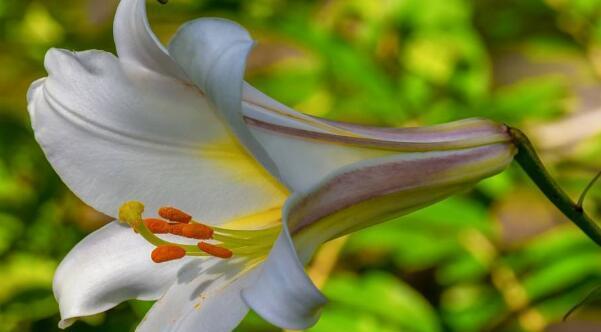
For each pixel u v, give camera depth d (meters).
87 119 0.72
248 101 0.70
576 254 0.88
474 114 0.92
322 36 0.91
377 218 0.70
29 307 0.89
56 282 0.73
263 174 0.72
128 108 0.72
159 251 0.70
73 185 0.73
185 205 0.73
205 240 0.73
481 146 0.71
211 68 0.66
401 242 0.89
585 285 0.89
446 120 0.91
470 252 0.89
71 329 0.88
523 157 0.72
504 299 0.89
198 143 0.72
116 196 0.73
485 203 0.88
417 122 0.91
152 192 0.73
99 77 0.72
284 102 0.93
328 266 0.89
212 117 0.71
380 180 0.70
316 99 0.93
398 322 0.85
